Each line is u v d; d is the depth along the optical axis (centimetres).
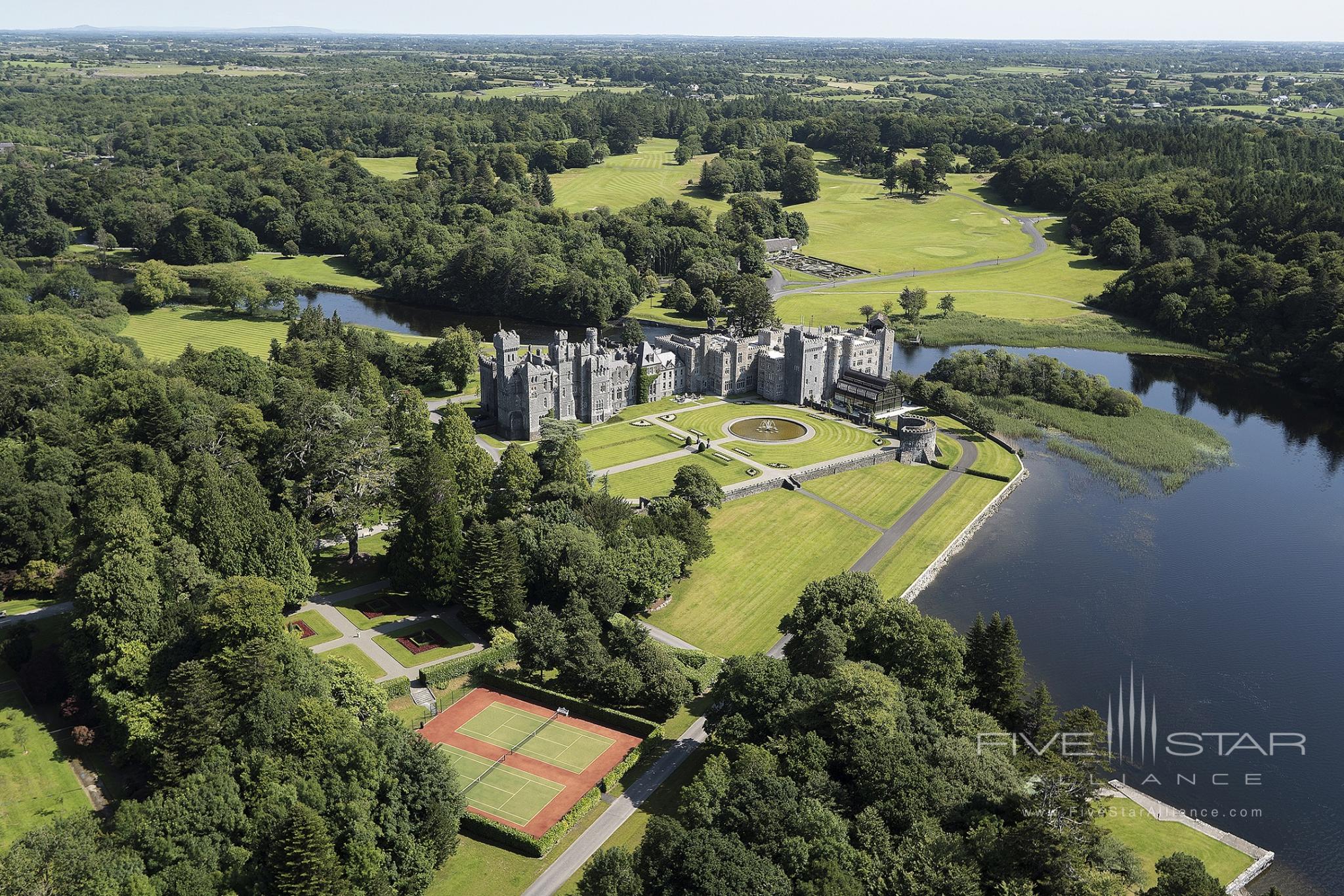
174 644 14525
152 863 10950
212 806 11469
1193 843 12938
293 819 10688
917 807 11706
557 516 19425
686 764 14300
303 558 18100
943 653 14725
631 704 15800
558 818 13150
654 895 10738
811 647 15188
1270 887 12544
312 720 12925
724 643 17775
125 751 13750
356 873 10988
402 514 19500
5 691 15612
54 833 10912
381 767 12250
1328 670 17262
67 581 17775
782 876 10750
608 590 17275
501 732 15075
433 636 17488
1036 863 10769
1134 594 19750
